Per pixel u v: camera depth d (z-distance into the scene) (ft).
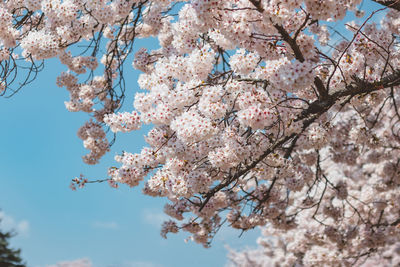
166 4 15.71
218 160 12.25
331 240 25.12
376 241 24.76
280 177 16.89
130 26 23.13
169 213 20.85
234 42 10.68
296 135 13.71
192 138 10.84
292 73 9.24
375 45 12.56
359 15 17.21
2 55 17.37
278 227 22.41
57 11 15.83
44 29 17.53
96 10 16.34
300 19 10.59
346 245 25.08
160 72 12.16
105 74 23.93
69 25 17.92
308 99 14.55
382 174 29.45
